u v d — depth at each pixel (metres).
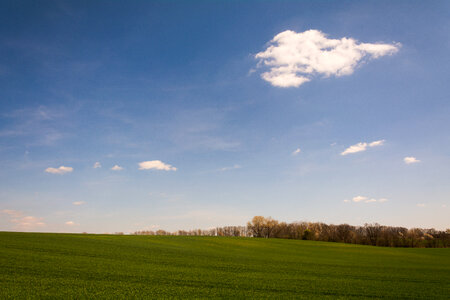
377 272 28.33
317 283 21.14
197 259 31.66
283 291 18.03
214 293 16.59
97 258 26.73
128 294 15.38
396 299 17.03
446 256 51.75
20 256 24.41
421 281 23.47
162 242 49.69
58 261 23.55
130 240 47.97
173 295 15.68
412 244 85.44
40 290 15.09
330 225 106.62
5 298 13.58
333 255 47.16
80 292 15.19
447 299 17.25
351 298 16.94
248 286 19.00
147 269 23.17
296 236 102.00
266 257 38.88
